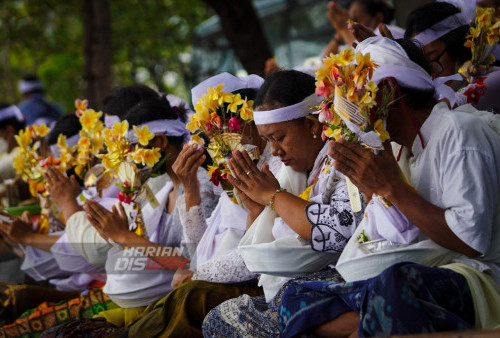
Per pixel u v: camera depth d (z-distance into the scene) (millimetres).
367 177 3213
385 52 3340
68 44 18344
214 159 4121
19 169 5707
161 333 3947
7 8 16766
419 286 2936
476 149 3213
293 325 3250
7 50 18938
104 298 4965
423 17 4547
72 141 5746
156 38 16688
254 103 3902
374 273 3299
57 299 5355
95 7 11078
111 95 5523
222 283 4160
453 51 4562
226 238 4234
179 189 4680
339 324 3197
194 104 4480
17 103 20797
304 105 3762
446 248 3268
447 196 3234
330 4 6699
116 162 4543
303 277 3672
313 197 3754
